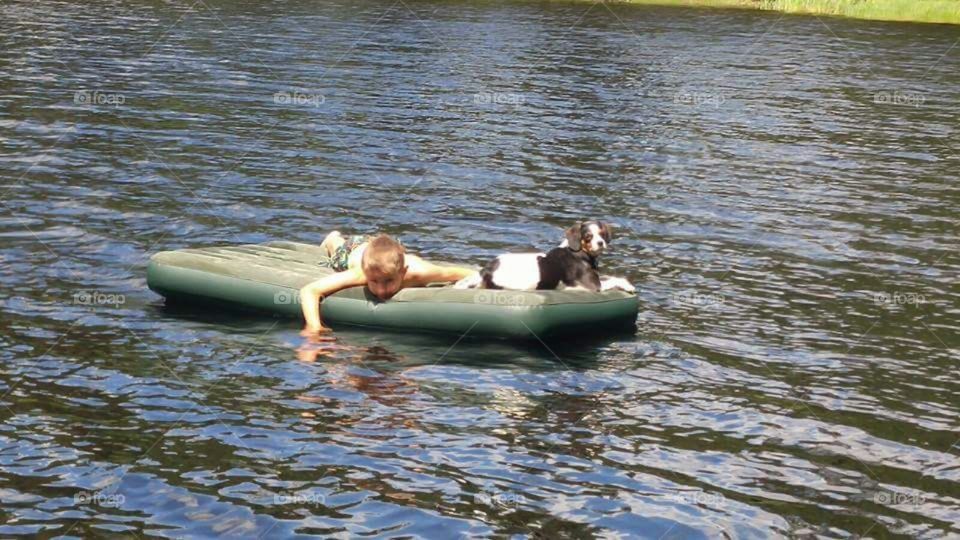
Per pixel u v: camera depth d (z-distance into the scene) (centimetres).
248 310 697
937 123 1370
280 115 1230
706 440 597
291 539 525
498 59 1800
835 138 1247
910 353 690
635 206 945
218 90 1369
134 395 614
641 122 1302
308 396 617
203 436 584
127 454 570
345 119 1227
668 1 3159
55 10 2209
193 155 1035
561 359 662
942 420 622
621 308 693
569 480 564
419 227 867
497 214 907
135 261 779
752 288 776
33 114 1157
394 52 1819
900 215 950
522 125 1247
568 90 1516
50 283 736
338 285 687
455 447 582
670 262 817
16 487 547
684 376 652
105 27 1978
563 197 961
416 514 539
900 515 553
